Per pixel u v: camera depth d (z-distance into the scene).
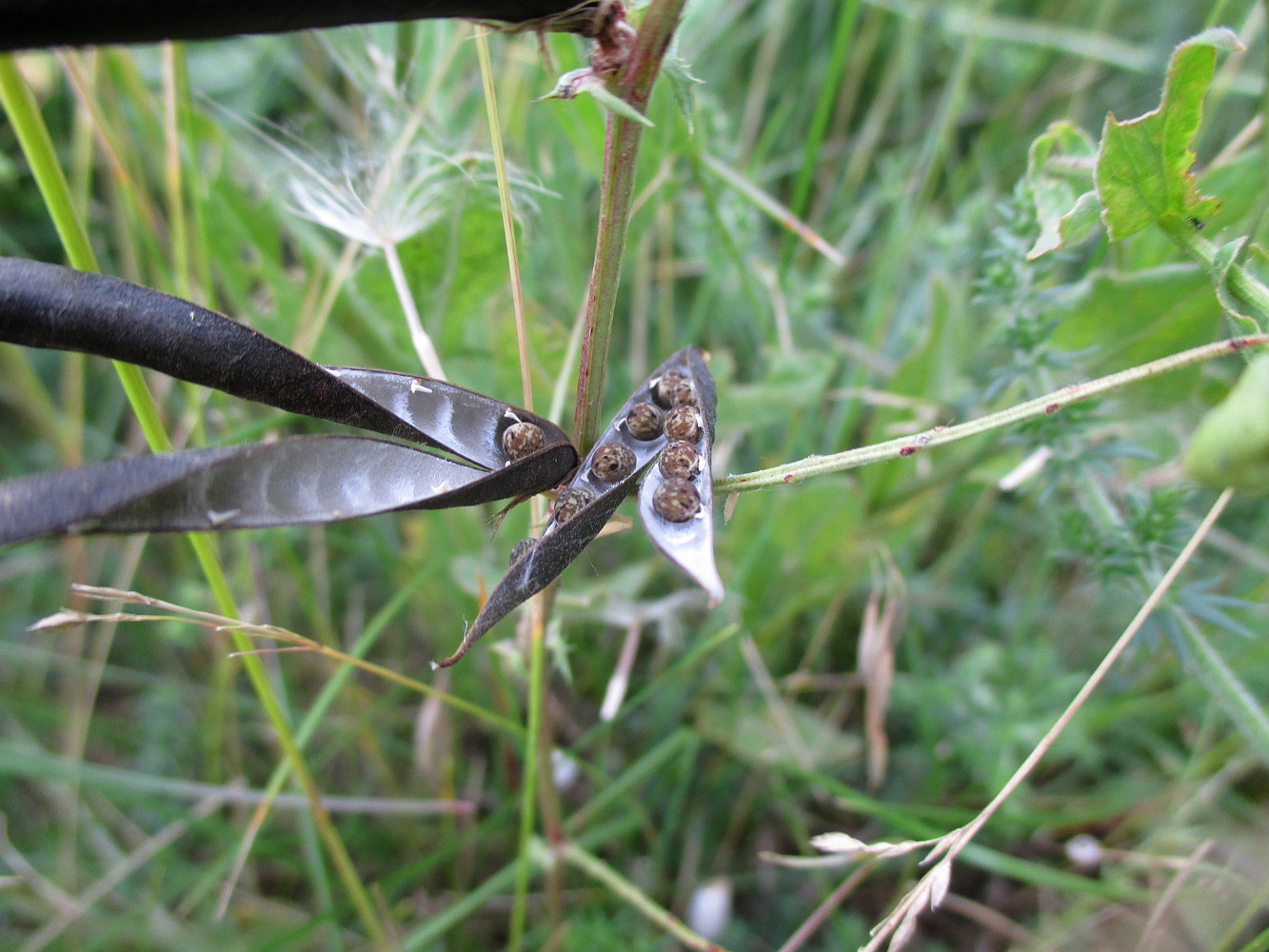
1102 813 0.17
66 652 0.19
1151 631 0.13
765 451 0.21
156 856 0.18
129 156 0.17
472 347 0.16
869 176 0.26
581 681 0.19
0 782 0.18
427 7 0.07
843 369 0.23
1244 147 0.18
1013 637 0.19
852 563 0.18
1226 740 0.16
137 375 0.11
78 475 0.07
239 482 0.07
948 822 0.18
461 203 0.14
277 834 0.18
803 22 0.25
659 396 0.09
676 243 0.23
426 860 0.16
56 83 0.20
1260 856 0.15
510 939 0.16
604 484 0.09
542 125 0.17
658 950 0.17
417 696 0.20
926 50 0.26
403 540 0.21
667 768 0.19
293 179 0.15
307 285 0.17
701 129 0.16
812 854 0.18
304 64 0.21
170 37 0.06
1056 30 0.24
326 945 0.17
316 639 0.20
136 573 0.21
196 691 0.19
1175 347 0.14
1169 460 0.16
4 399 0.21
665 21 0.08
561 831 0.15
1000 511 0.21
